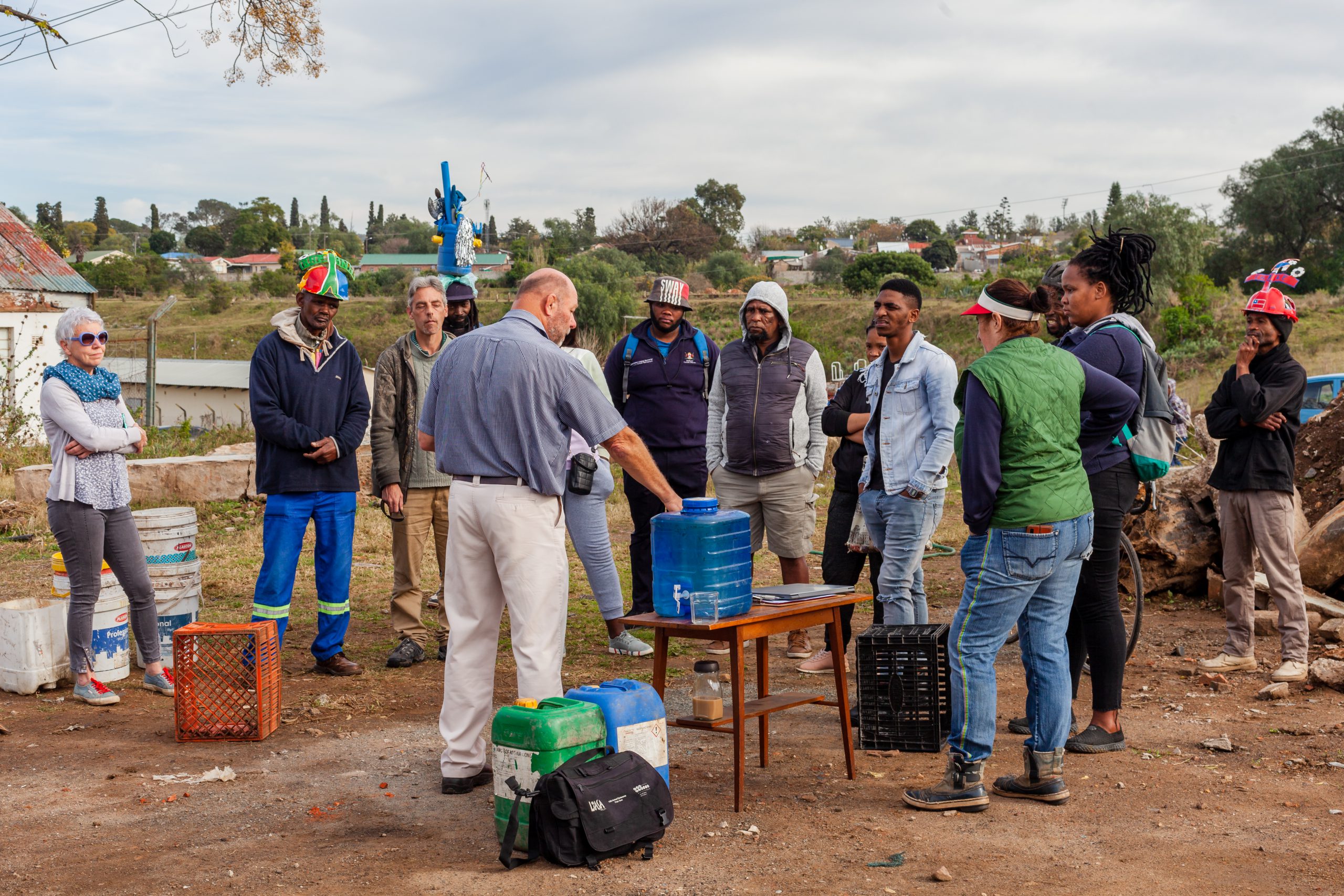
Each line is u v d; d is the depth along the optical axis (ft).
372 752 16.14
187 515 21.57
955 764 13.16
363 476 46.60
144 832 12.91
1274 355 18.85
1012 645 22.65
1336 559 23.68
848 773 14.56
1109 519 14.96
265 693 16.88
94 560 18.72
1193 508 26.35
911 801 13.21
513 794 11.80
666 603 13.41
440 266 28.73
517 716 11.94
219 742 16.71
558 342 14.55
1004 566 12.77
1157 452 15.15
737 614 13.33
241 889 11.16
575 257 250.37
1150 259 15.72
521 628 13.62
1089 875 11.16
